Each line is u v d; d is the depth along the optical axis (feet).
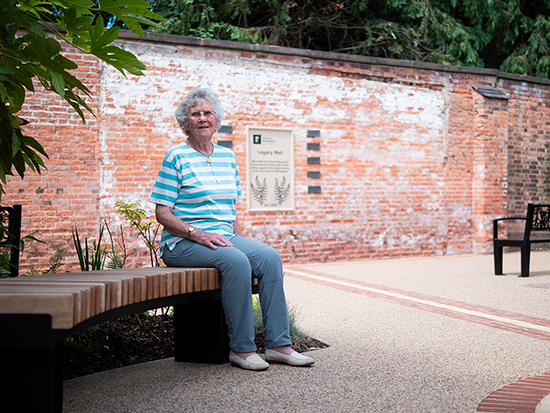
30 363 5.30
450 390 7.95
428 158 31.55
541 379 8.49
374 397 7.64
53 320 5.06
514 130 34.83
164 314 12.21
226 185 10.01
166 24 44.32
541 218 22.40
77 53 23.61
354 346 10.76
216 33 45.44
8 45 5.37
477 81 33.09
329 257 28.94
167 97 25.29
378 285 20.15
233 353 9.25
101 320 6.45
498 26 52.03
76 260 23.73
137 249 24.62
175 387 8.13
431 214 31.63
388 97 30.40
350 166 29.40
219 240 9.22
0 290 5.40
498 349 10.51
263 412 7.06
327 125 28.84
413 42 48.60
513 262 28.22
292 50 27.55
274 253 9.49
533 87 35.58
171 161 9.68
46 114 23.24
